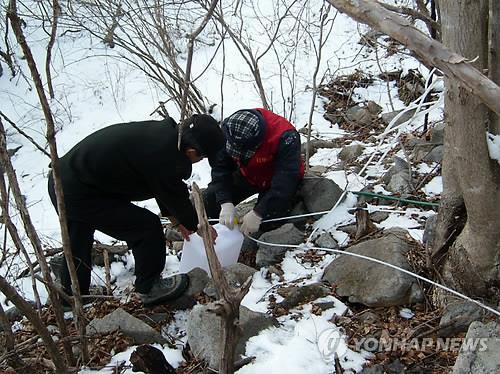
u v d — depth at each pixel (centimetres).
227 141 348
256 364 267
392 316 289
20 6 720
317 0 691
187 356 291
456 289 281
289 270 340
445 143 275
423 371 257
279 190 343
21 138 602
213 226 350
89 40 704
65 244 264
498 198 252
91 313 334
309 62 627
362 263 311
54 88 658
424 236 321
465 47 228
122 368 281
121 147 300
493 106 135
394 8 324
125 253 388
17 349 264
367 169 433
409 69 576
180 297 329
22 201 254
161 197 307
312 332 284
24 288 372
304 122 555
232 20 671
